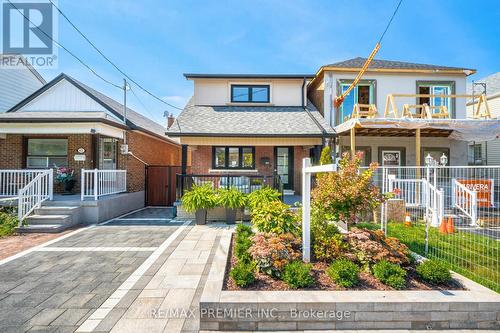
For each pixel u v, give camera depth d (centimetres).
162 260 600
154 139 1631
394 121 1075
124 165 1311
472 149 1788
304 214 475
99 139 1292
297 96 1506
